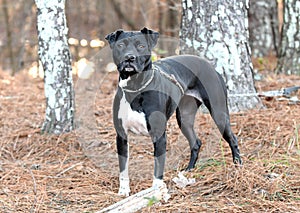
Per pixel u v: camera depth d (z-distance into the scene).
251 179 4.34
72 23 13.27
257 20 9.25
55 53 5.61
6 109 6.95
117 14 13.22
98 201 4.24
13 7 12.61
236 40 6.01
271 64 8.64
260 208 3.99
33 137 5.75
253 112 6.03
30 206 4.13
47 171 4.91
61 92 5.69
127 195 4.34
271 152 5.07
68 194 4.38
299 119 5.82
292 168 4.62
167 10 10.71
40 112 6.80
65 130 5.73
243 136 5.52
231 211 3.94
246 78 6.13
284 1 7.90
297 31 7.77
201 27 5.91
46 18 5.52
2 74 9.47
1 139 5.77
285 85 7.05
